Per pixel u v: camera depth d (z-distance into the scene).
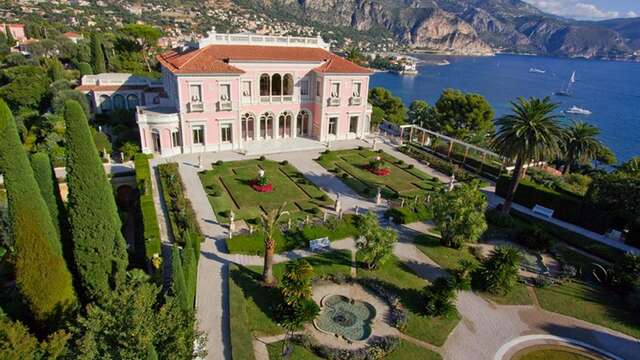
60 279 17.83
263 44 53.72
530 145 33.94
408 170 47.56
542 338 22.05
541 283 26.69
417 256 29.39
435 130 66.94
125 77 62.91
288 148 51.91
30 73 69.19
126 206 39.84
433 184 43.72
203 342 17.61
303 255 28.25
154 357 12.98
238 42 52.16
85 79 61.81
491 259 26.36
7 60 87.50
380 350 19.89
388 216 34.81
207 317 21.70
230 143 50.19
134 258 27.34
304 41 56.47
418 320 22.56
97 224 18.66
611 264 29.86
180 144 47.25
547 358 20.67
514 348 21.12
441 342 21.05
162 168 41.44
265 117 53.25
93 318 15.36
